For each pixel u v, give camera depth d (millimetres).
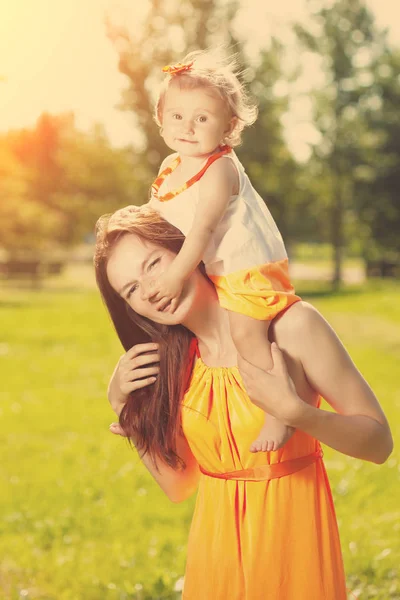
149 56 32844
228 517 2229
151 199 2357
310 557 2178
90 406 9898
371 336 16250
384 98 36031
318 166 35875
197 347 2355
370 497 6016
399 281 32750
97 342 15539
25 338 15961
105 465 7180
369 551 4848
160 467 2514
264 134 33562
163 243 2219
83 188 43969
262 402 2041
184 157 2236
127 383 2371
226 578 2227
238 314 2115
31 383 11453
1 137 30109
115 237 2268
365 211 35844
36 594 4598
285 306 2113
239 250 2133
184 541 5461
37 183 42094
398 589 4305
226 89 2199
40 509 6117
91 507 6141
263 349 2102
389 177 35500
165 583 4520
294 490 2189
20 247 32344
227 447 2223
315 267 50531
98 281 2389
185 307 2205
